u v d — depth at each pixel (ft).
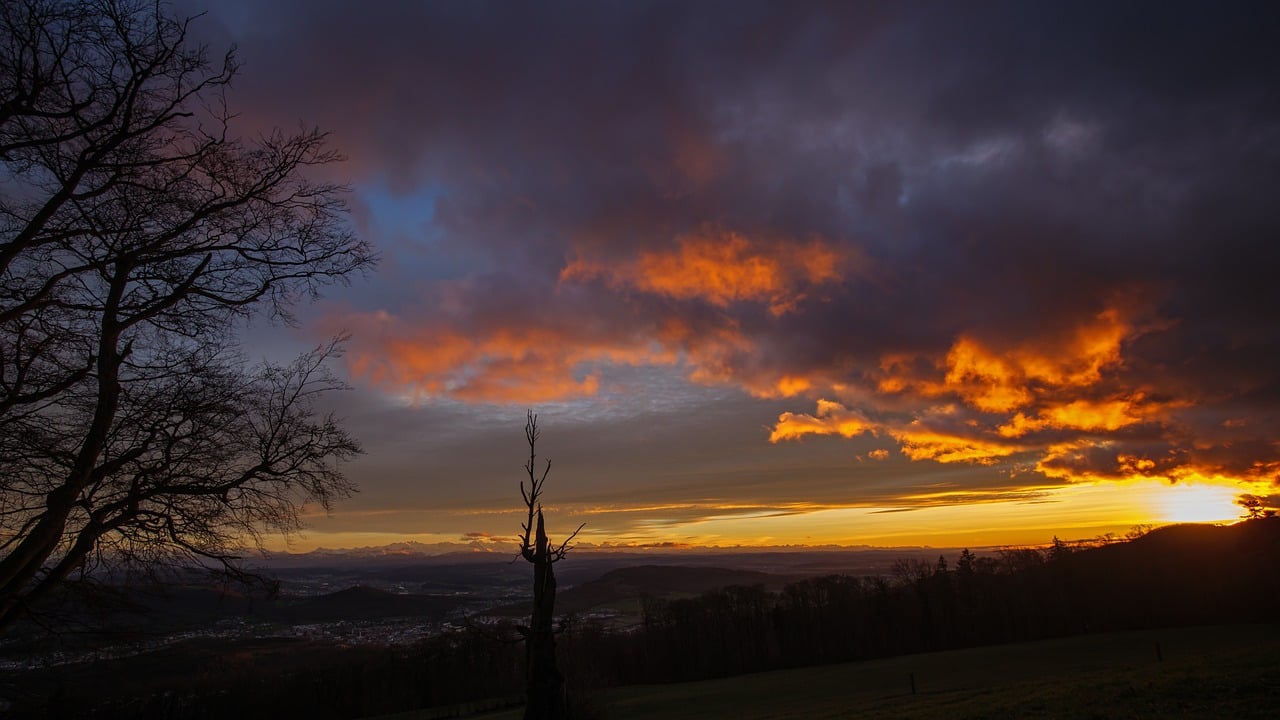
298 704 198.90
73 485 29.45
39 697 30.58
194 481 34.45
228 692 159.53
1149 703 68.33
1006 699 93.20
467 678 239.50
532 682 55.01
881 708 117.50
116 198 33.42
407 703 228.02
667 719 154.81
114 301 32.30
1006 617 307.17
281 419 36.24
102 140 32.14
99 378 31.19
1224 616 281.74
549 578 57.41
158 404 34.50
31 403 31.04
